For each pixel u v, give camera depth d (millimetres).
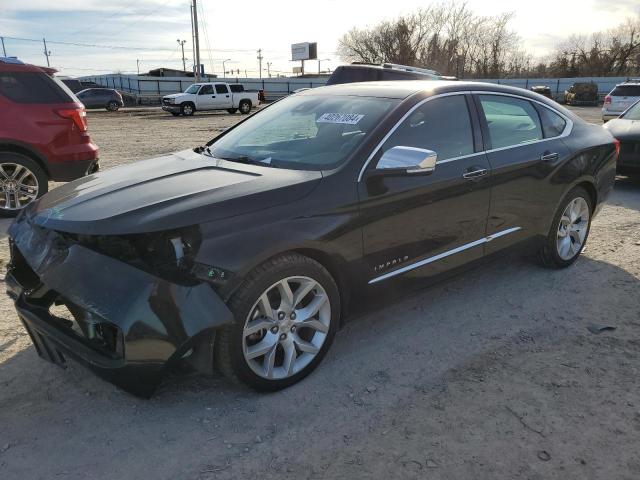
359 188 3188
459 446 2607
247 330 2811
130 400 2941
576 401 2969
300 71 79562
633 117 9055
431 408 2904
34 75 6695
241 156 3691
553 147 4504
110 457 2523
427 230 3584
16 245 3117
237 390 3047
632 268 4980
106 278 2602
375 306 3484
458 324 3889
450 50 69000
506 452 2566
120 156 12242
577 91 42094
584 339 3670
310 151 3477
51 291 2850
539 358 3426
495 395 3021
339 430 2732
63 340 2770
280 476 2428
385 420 2807
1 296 4219
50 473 2416
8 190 6672
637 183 9258
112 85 58344
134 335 2500
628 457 2541
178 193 2900
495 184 3973
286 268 2875
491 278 4734
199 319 2562
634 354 3471
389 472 2439
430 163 3119
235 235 2723
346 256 3154
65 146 6859
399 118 3520
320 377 3195
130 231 2580
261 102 34625
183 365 2785
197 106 31469
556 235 4695
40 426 2725
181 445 2613
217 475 2430
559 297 4340
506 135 4195
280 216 2877
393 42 67000
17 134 6512
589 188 4934
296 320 3043
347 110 3740
